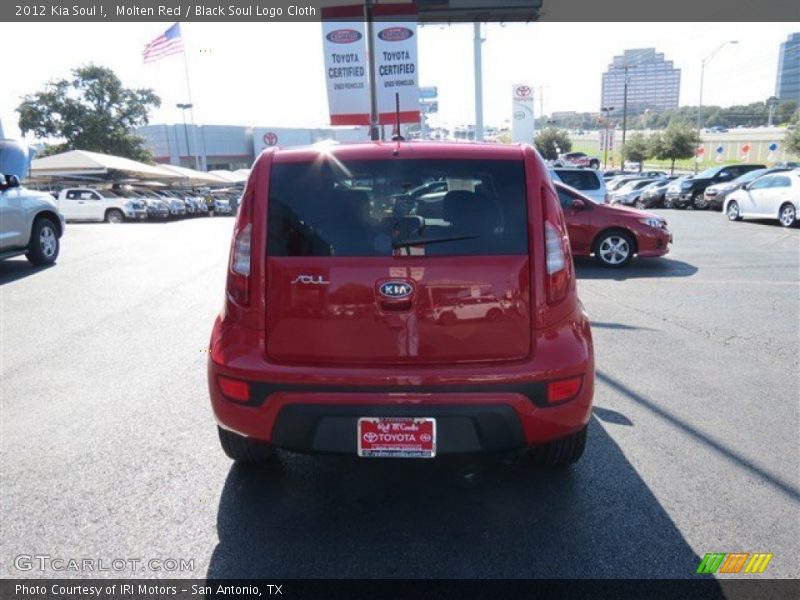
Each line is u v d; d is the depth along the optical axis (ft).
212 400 9.93
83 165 118.32
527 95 93.09
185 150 217.77
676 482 11.08
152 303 24.75
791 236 48.34
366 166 9.61
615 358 18.21
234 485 11.05
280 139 232.53
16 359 17.92
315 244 9.44
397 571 8.75
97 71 173.27
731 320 22.66
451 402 9.12
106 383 16.02
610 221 34.96
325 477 11.37
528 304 9.43
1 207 29.71
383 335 9.33
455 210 9.48
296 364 9.45
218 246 41.91
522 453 12.20
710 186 80.12
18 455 12.10
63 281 29.01
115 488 10.90
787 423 13.55
